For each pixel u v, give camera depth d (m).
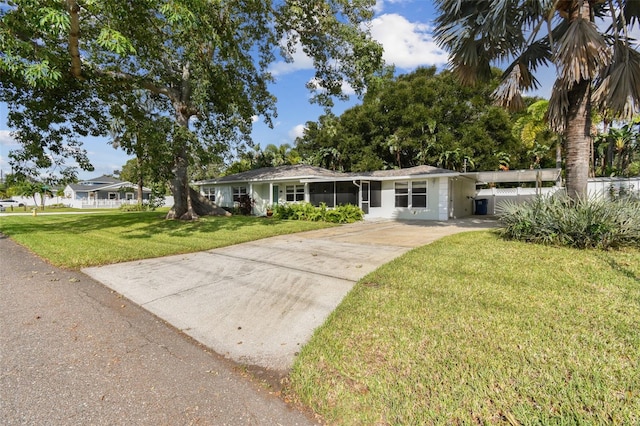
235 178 20.50
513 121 23.83
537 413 1.84
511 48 7.64
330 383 2.24
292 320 3.39
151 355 2.68
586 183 6.89
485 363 2.37
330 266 5.67
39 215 19.86
